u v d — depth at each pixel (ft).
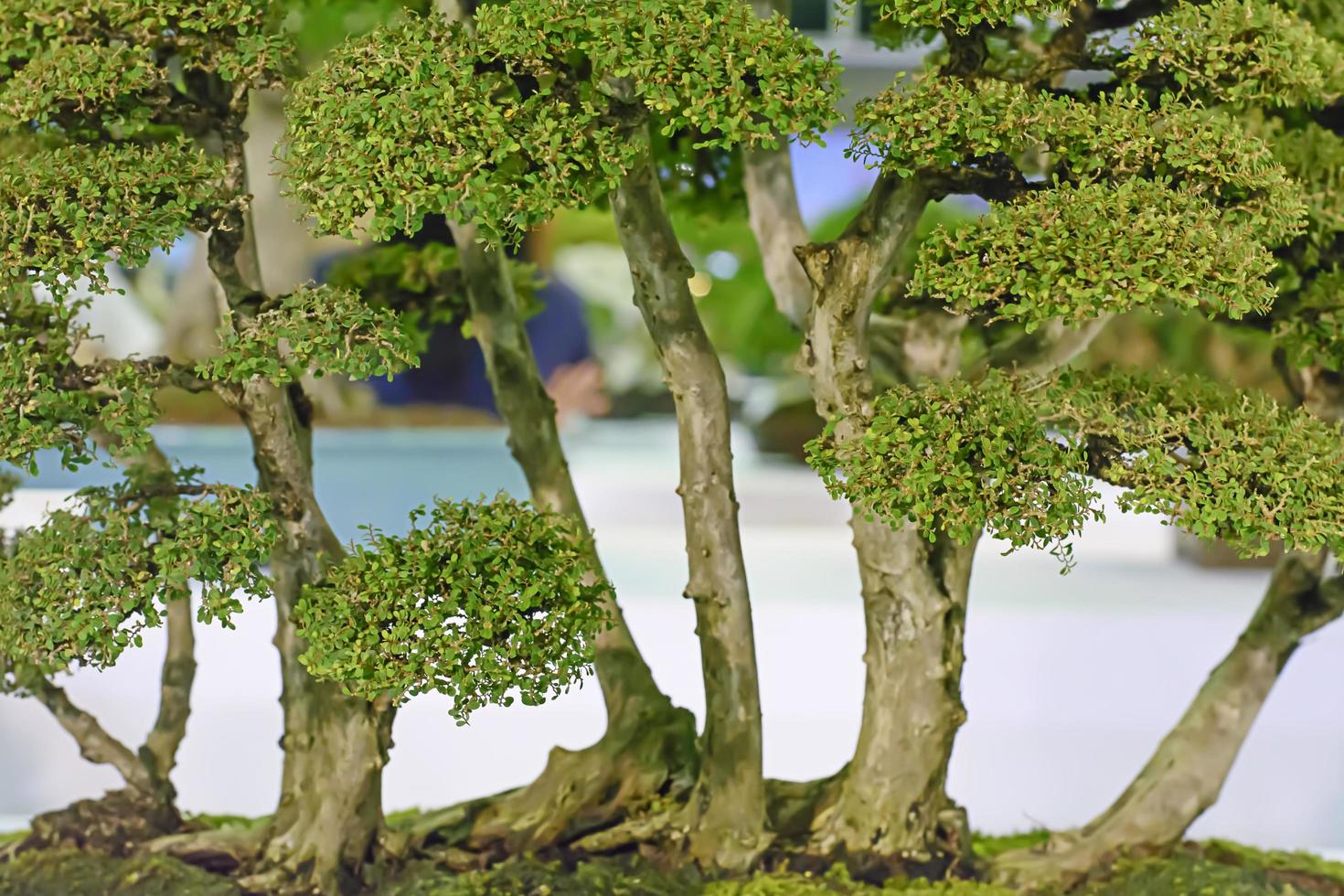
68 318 13.21
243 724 26.11
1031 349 15.58
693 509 14.62
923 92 11.66
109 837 16.26
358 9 17.42
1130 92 12.14
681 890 15.11
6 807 20.72
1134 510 11.76
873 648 15.20
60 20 12.30
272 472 13.91
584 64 15.67
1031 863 15.78
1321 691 30.55
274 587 14.73
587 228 50.57
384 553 12.44
